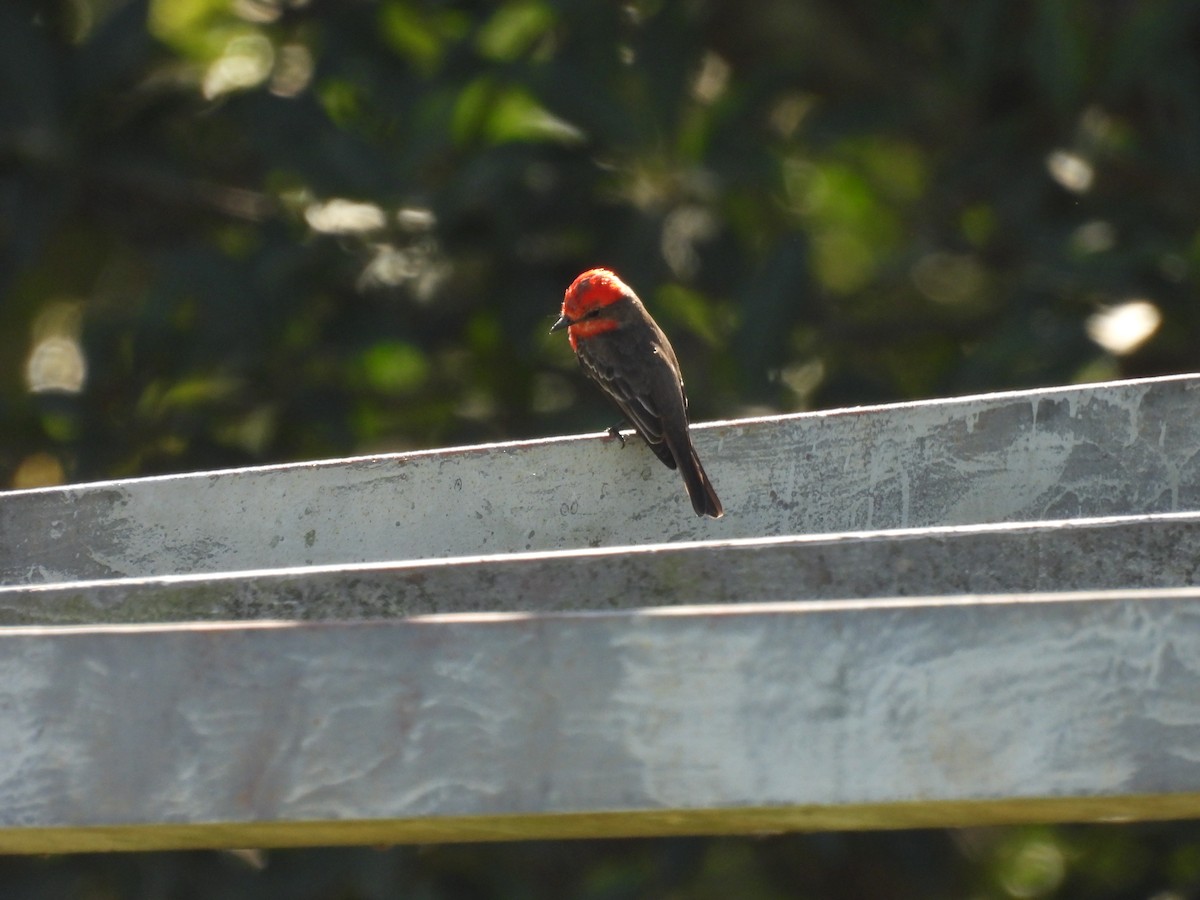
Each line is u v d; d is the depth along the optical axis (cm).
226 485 742
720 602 496
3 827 439
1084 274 1220
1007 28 1327
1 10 1286
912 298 1437
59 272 1433
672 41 1300
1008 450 720
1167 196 1291
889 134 1410
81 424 1279
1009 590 501
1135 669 408
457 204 1240
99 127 1326
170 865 1135
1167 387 705
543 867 1228
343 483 744
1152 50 1223
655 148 1292
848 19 1394
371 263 1280
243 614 511
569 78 1266
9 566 746
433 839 479
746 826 458
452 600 503
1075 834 1275
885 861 1227
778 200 1363
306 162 1288
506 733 427
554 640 427
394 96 1315
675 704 422
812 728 416
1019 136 1335
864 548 497
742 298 1232
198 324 1267
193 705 436
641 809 421
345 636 432
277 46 1370
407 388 1298
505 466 751
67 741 438
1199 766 404
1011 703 411
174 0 1373
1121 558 502
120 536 742
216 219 1388
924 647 413
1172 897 1214
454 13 1344
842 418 739
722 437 756
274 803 432
